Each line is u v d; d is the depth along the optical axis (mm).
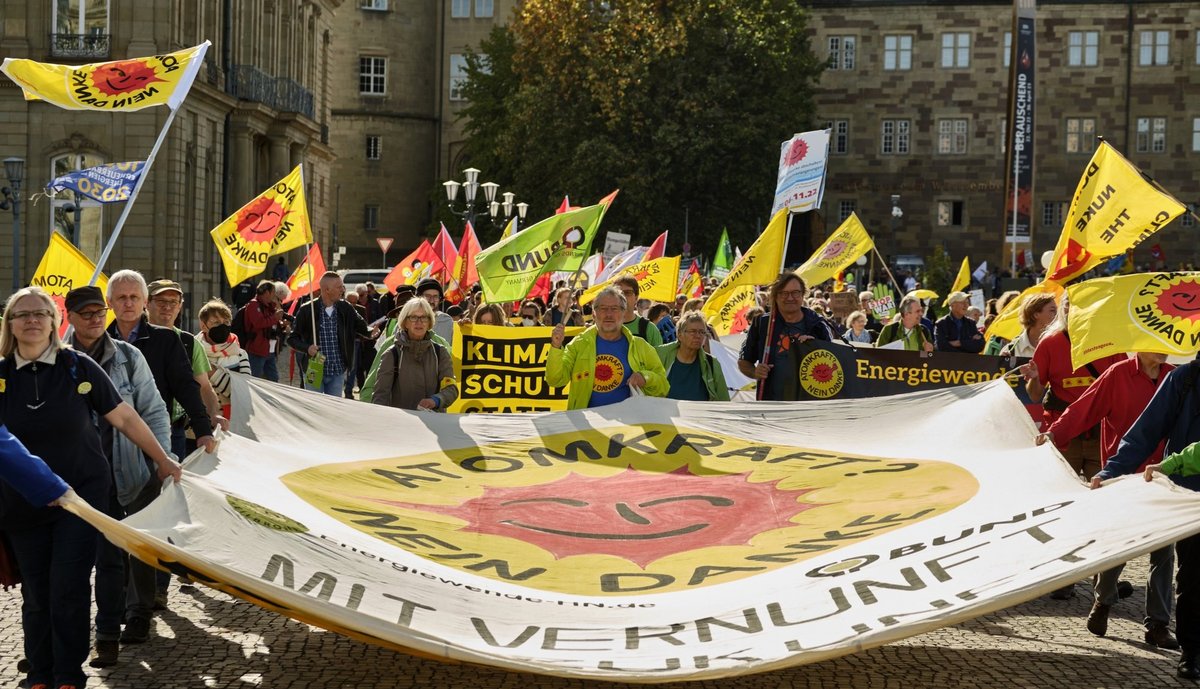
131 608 8828
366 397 12039
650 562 8172
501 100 71688
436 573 7703
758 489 9500
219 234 16469
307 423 10180
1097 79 80750
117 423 7590
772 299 13047
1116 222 13023
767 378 13070
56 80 11922
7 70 11867
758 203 61844
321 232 66438
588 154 58969
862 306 26594
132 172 12602
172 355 9055
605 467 10102
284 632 9188
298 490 8883
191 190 46688
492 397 14234
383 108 88438
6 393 7375
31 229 43281
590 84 59656
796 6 68812
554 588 7730
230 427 9883
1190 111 80000
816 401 10867
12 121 43125
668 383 11656
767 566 7965
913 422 10477
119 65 11992
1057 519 7664
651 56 59406
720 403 10898
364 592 7137
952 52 81625
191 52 12117
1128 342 9109
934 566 7406
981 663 8578
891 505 8867
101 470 7555
